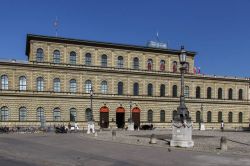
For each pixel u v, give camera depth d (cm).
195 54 12056
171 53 11562
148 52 11231
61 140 4991
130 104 10662
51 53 9931
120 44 10731
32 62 9512
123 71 10600
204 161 2759
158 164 2612
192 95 11719
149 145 4156
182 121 3953
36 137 5725
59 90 9819
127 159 2877
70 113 9900
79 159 2880
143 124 10812
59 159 2888
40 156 3091
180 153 3309
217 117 12150
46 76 9675
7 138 5441
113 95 10450
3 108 9162
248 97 12812
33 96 9469
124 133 7344
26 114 9394
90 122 7625
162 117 11144
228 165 2559
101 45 10544
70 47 10169
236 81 12606
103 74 10362
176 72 11456
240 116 12638
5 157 3017
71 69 9956
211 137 6003
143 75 10919
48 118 9612
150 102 10962
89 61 10400
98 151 3484
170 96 11281
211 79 12094
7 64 9225
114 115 10444
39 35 9744
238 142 4862
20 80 9388
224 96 12350
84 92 10094
